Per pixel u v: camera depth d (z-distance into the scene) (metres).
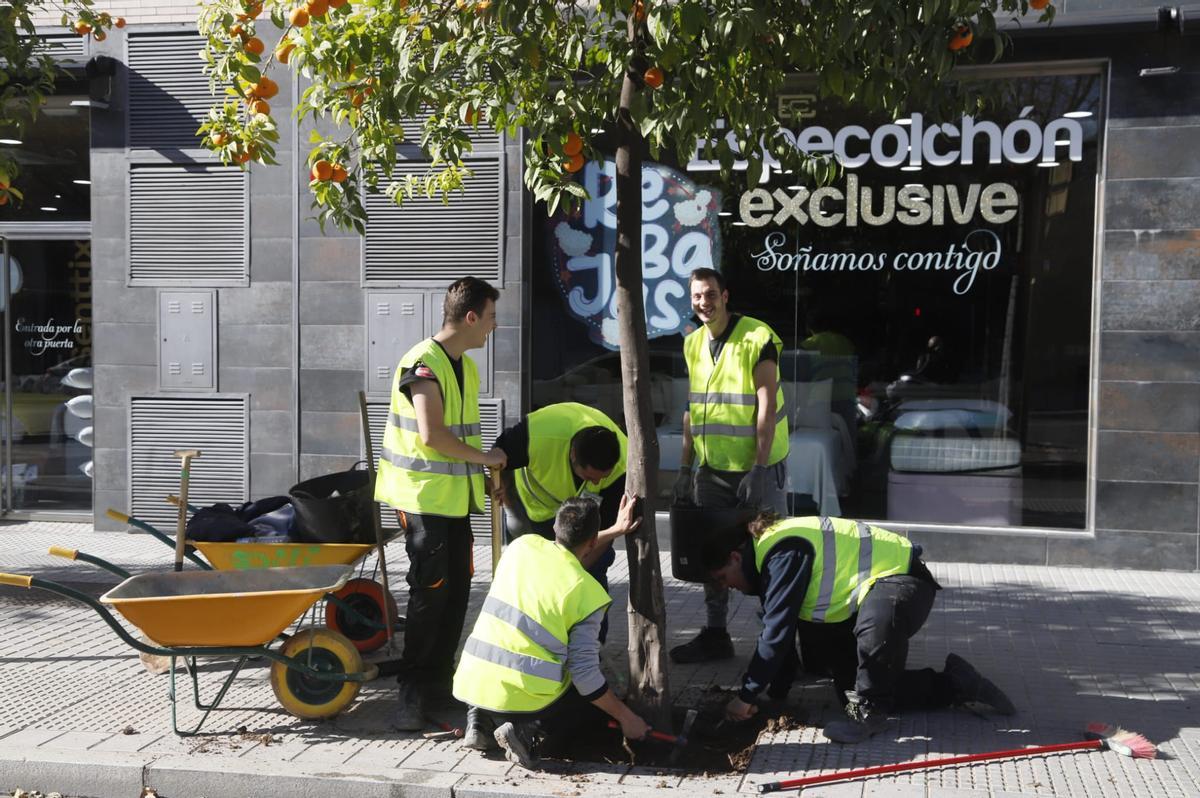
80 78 9.62
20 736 5.02
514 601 4.65
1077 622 6.86
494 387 9.17
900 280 8.62
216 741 4.96
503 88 5.02
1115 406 8.19
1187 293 8.02
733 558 5.03
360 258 9.33
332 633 5.17
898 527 8.62
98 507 9.88
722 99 4.95
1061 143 8.29
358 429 9.42
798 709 5.31
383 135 5.54
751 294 8.85
